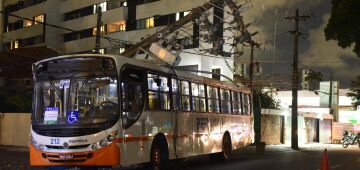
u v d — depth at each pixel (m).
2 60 52.53
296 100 38.72
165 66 17.20
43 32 63.50
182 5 50.12
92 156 13.71
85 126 13.80
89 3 60.00
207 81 20.52
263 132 41.06
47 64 14.62
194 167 19.84
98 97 14.07
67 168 14.47
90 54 14.37
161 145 16.52
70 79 14.30
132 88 14.83
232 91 23.38
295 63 38.72
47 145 14.04
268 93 53.47
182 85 18.27
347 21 9.91
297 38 38.66
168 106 17.08
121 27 55.97
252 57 34.34
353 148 41.88
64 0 63.97
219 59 47.38
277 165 21.28
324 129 56.81
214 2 30.05
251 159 25.11
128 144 14.37
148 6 53.28
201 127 19.61
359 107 66.88
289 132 46.53
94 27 59.44
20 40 67.69
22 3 69.25
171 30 29.31
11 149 25.62
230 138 22.70
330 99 62.06
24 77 50.19
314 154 30.97
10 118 28.64
